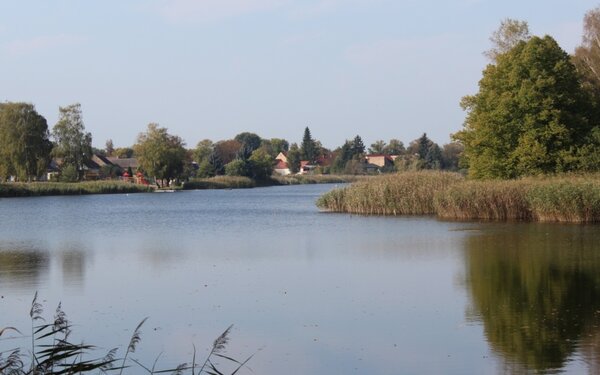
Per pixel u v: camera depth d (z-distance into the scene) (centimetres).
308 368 1358
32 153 10706
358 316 1759
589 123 5362
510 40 7125
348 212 5566
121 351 1491
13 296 2103
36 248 3438
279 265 2672
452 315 1736
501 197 4397
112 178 13938
